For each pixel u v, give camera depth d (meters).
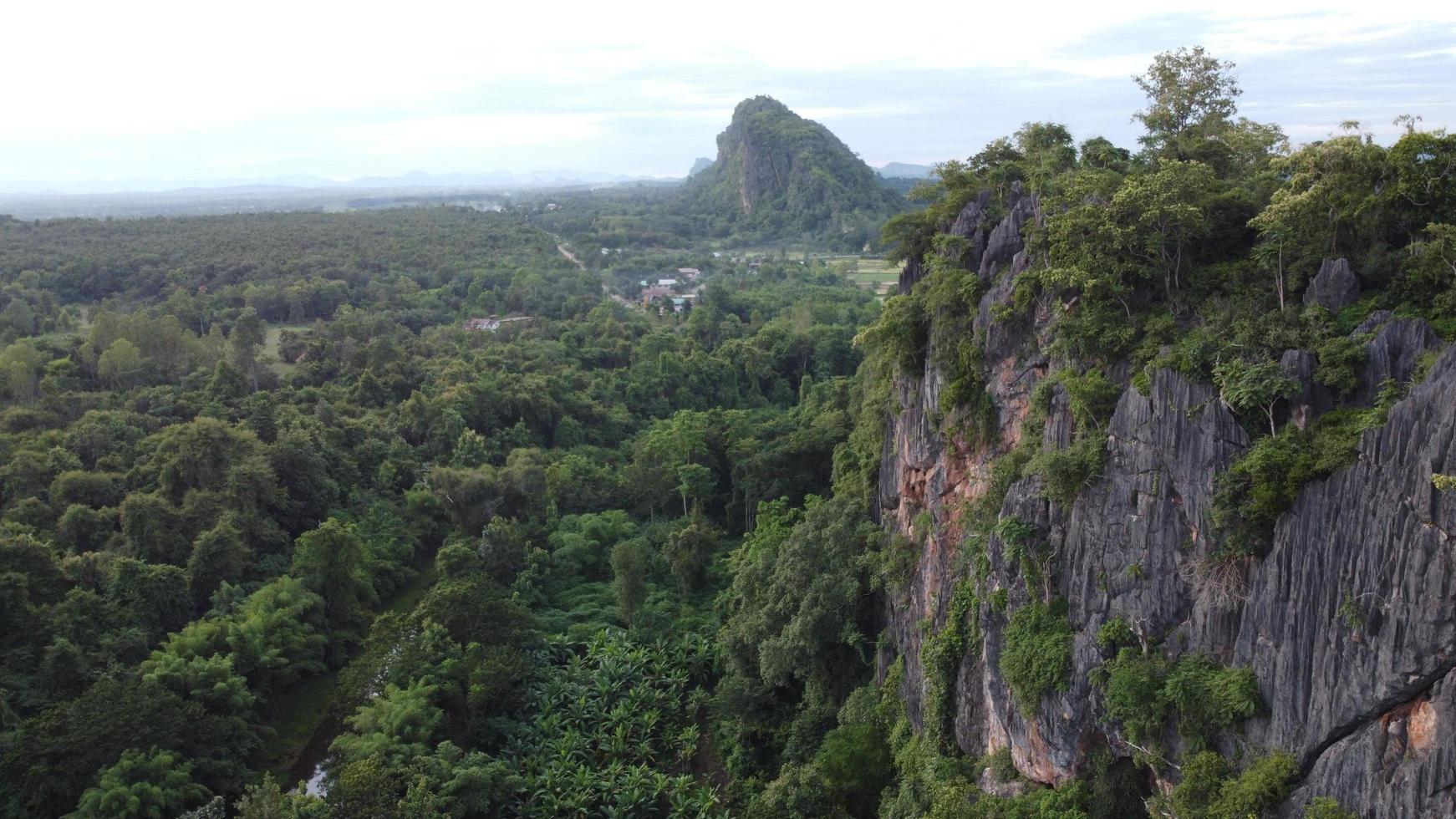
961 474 47.25
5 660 55.34
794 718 57.81
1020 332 43.56
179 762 49.78
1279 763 27.78
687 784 53.94
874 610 57.38
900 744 47.69
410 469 94.12
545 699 60.81
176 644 58.47
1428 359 28.19
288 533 79.00
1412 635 24.67
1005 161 55.44
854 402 88.81
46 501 75.25
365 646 64.31
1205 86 52.19
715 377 129.00
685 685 65.38
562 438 108.38
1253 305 35.09
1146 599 33.06
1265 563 29.38
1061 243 40.16
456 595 64.50
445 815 46.03
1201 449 31.88
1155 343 35.50
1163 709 31.22
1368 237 34.84
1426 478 24.75
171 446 78.81
